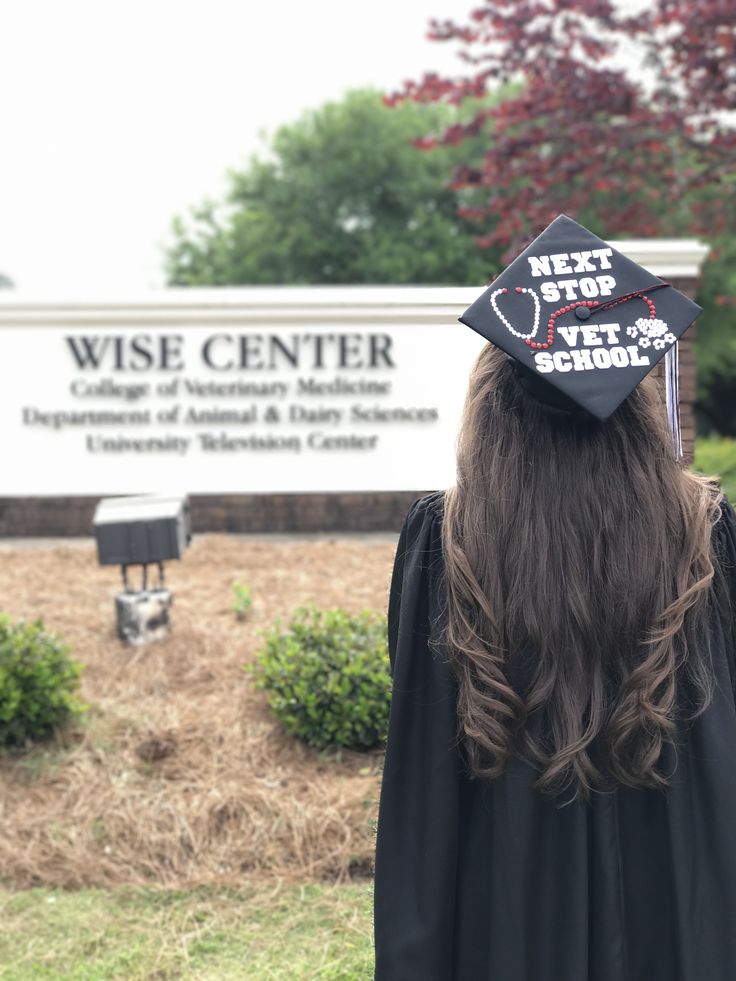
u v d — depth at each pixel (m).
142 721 4.12
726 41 7.62
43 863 3.42
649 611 1.37
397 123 20.12
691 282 4.05
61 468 7.72
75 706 4.06
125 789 3.73
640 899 1.43
